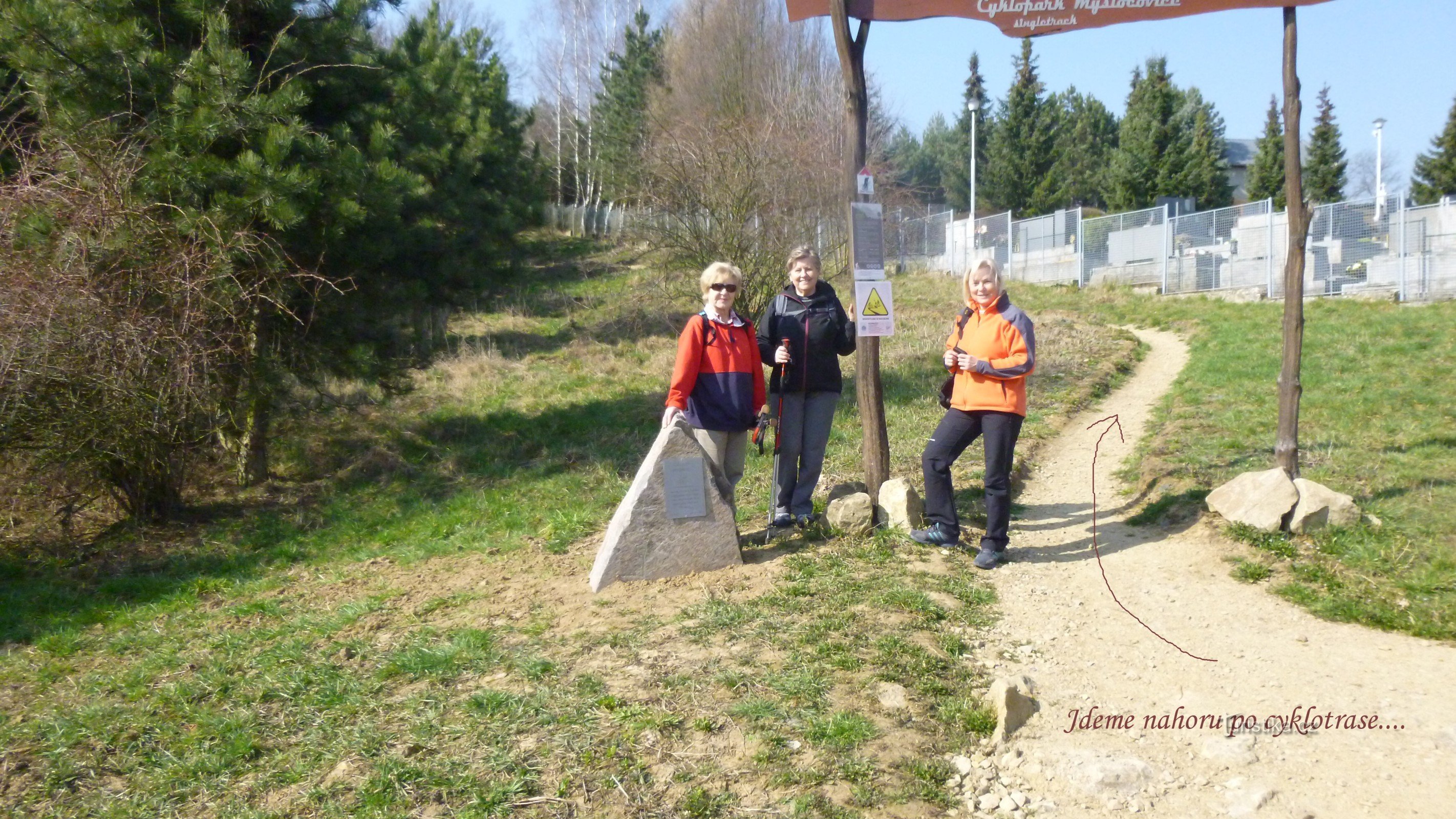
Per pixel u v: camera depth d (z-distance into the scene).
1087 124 57.44
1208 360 12.78
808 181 15.67
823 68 34.72
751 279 13.89
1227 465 7.67
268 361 9.34
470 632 5.11
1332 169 48.94
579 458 10.32
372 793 3.61
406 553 7.40
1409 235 16.59
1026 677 4.35
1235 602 5.33
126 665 5.36
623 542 5.75
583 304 22.78
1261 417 9.22
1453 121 47.06
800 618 5.04
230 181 8.50
